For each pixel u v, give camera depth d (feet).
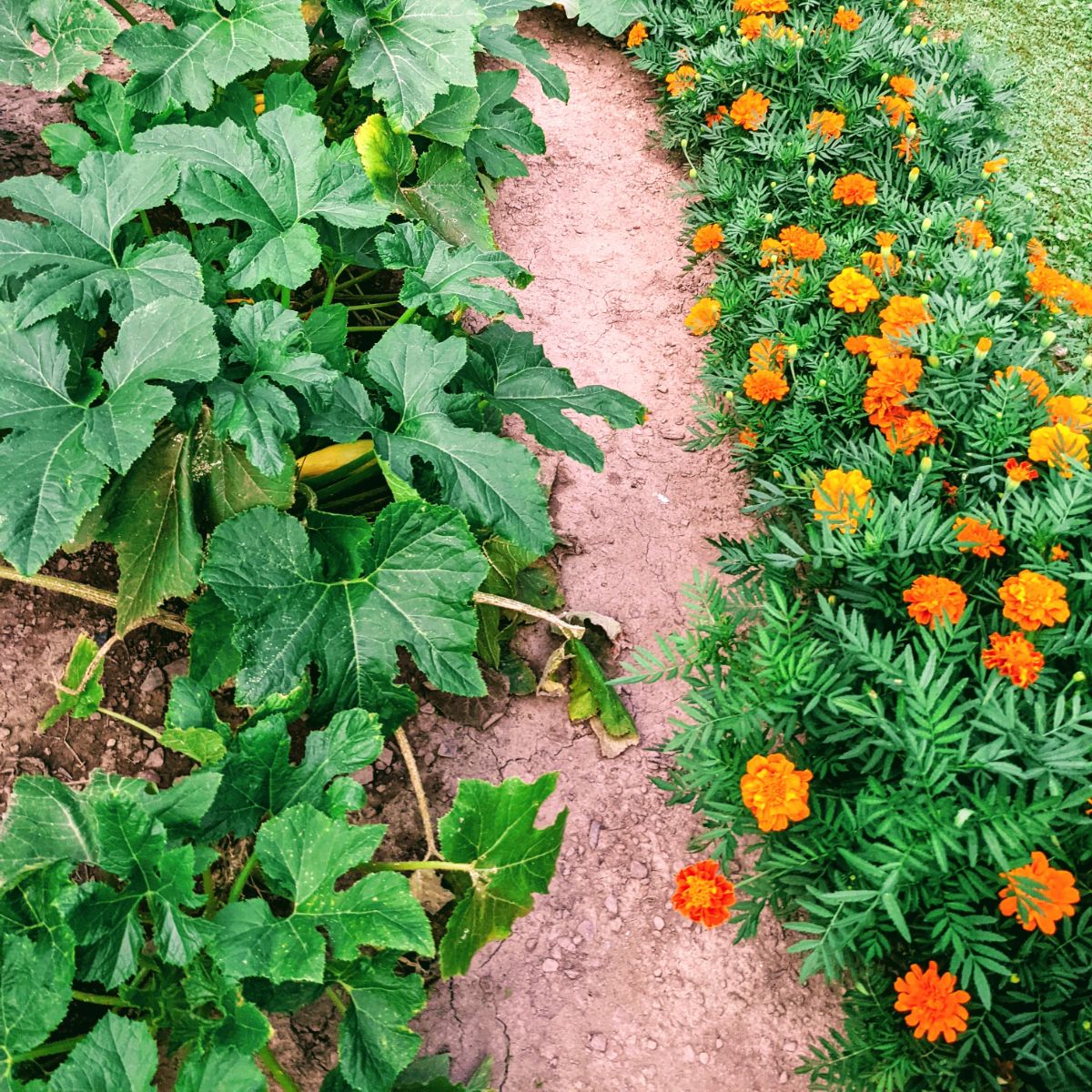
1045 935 2.46
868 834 2.48
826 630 2.80
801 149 4.19
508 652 3.20
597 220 4.52
